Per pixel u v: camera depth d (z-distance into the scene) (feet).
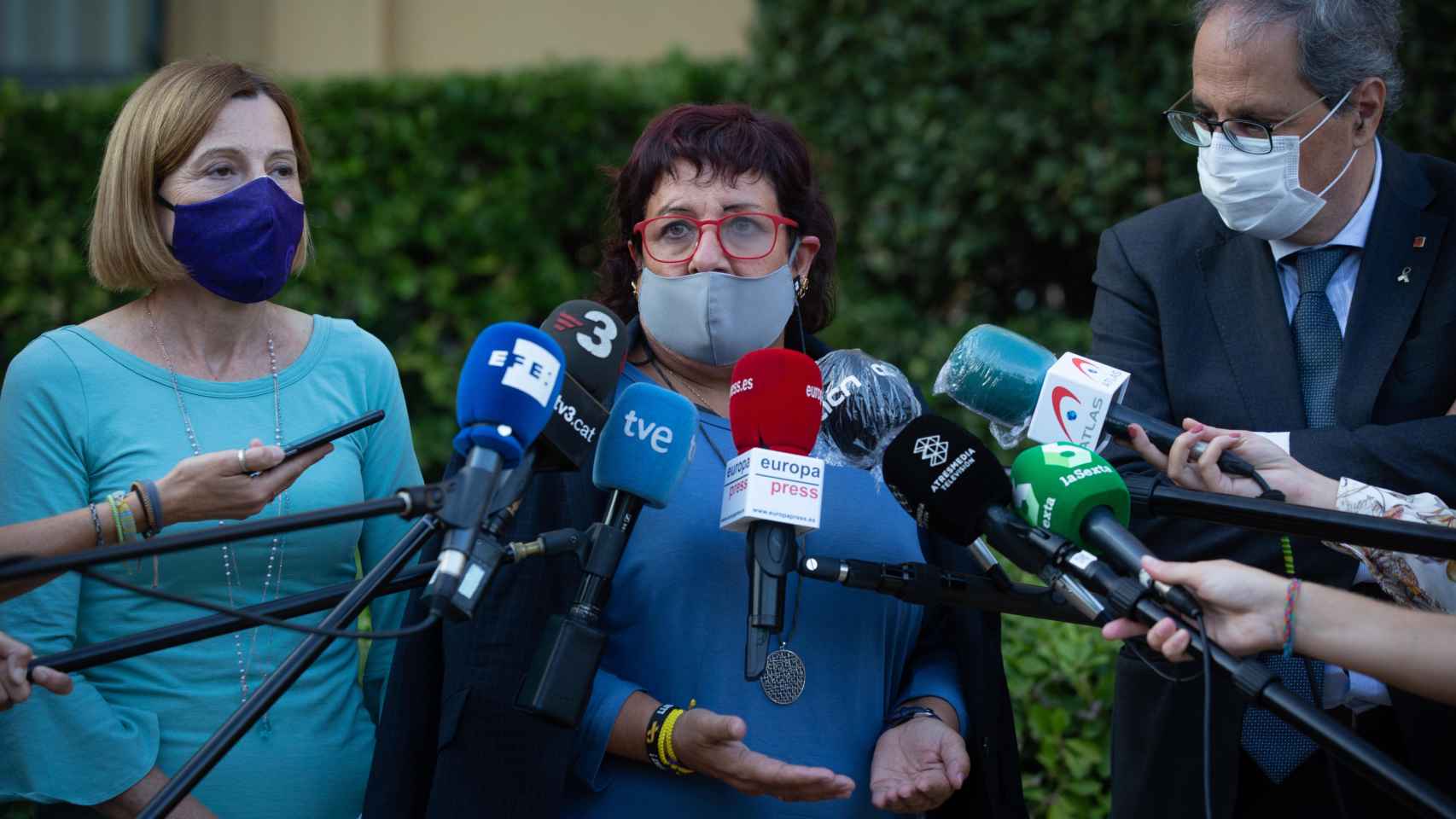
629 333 9.30
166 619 8.76
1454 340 9.27
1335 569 9.09
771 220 8.78
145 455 8.88
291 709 8.89
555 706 7.39
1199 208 10.17
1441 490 8.72
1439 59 17.94
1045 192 20.58
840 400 8.80
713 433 8.83
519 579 8.29
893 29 21.15
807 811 8.26
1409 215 9.48
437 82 23.85
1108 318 10.18
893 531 8.81
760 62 22.26
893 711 8.81
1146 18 19.66
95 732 8.34
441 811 8.02
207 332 9.32
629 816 8.14
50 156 23.43
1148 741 9.48
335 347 9.75
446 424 23.17
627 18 27.84
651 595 8.36
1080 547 7.46
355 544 9.41
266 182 9.07
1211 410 9.62
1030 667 11.96
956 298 22.02
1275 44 8.91
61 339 9.04
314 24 28.76
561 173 24.06
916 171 21.15
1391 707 9.10
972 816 8.82
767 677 8.36
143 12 29.40
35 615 8.37
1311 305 9.58
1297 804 9.26
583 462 7.79
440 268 23.67
